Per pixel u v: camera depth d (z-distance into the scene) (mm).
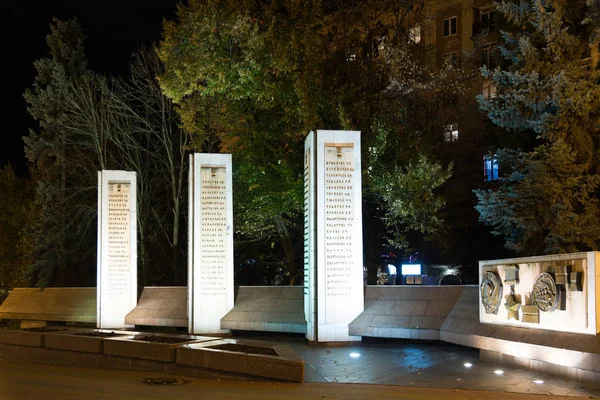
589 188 19453
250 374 13102
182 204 34344
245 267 33938
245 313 19969
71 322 28609
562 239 19094
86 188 35406
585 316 11023
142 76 33062
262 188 24750
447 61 30125
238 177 25234
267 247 32000
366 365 13797
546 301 12047
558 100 19094
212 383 12938
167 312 22031
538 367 12359
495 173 29859
